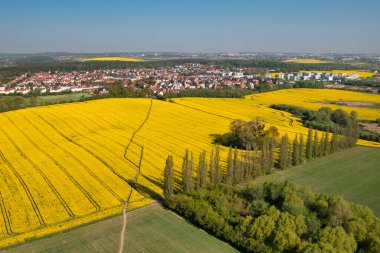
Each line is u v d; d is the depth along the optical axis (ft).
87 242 183.62
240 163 275.80
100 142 353.72
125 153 323.98
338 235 167.43
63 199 230.48
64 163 294.25
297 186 216.74
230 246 184.34
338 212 184.44
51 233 188.55
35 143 347.56
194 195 223.92
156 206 225.76
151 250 177.68
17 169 279.28
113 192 242.99
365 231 174.29
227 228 188.14
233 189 235.81
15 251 174.40
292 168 317.83
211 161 249.34
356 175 303.48
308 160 339.77
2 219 203.31
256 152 314.96
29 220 202.90
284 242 169.27
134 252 175.63
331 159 348.59
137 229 197.26
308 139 339.98
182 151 338.95
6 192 238.27
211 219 195.62
